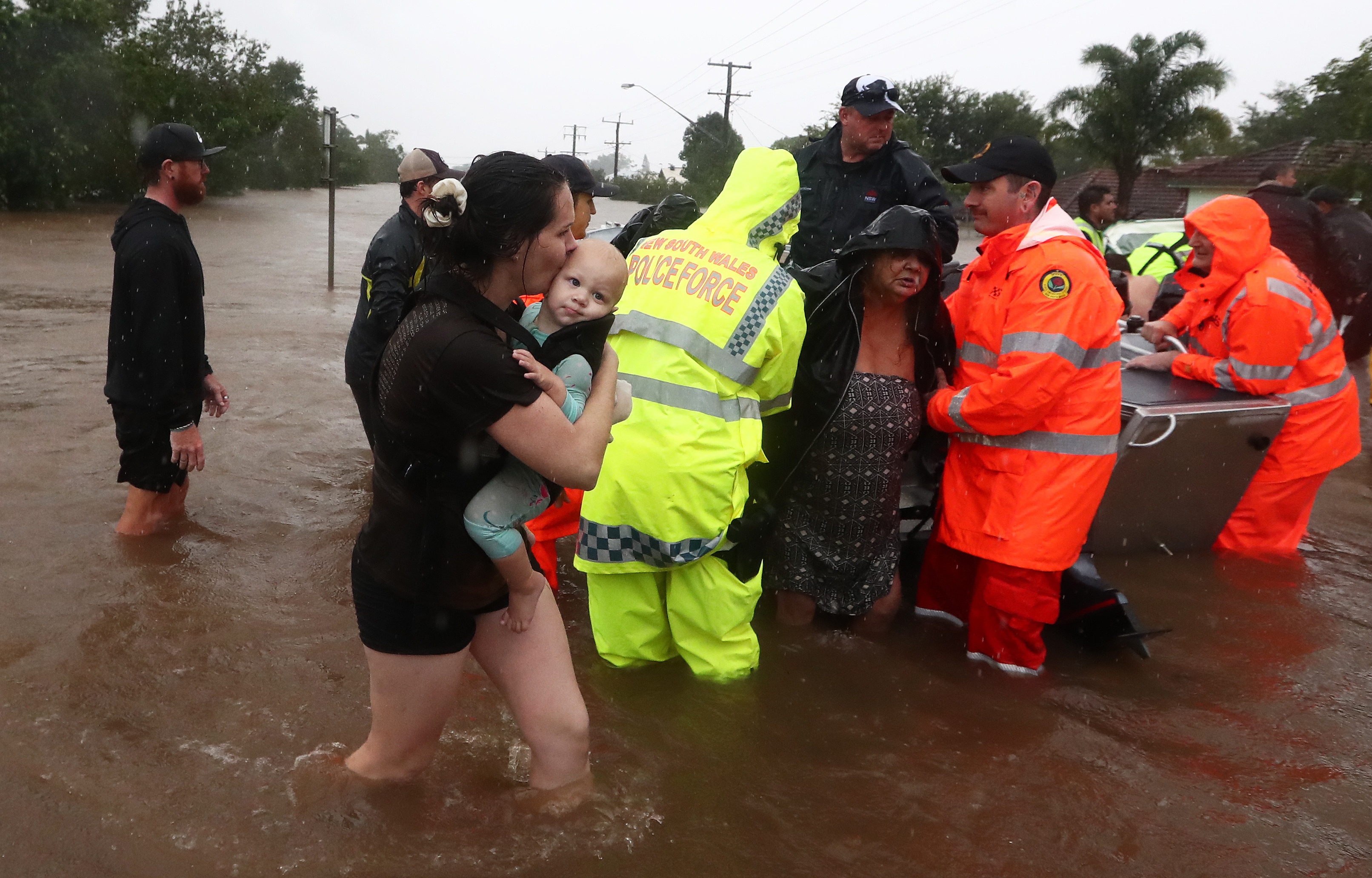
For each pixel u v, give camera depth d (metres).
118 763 2.96
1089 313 3.70
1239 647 4.31
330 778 2.85
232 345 9.62
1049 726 3.58
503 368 2.23
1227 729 3.61
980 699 3.77
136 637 3.77
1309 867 2.83
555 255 2.33
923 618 4.52
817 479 4.02
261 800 2.81
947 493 4.13
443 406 2.27
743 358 3.52
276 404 7.39
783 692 3.74
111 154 36.16
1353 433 5.36
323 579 4.42
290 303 13.08
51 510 5.01
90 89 33.56
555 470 2.30
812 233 5.62
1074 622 4.23
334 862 2.59
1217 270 5.17
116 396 4.57
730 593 3.69
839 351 3.92
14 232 23.44
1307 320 4.98
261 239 24.31
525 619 2.62
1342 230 8.95
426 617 2.51
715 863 2.71
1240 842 2.93
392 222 4.91
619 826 2.81
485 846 2.68
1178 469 4.86
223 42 44.22
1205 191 39.59
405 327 2.35
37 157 31.92
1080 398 3.80
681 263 3.60
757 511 3.79
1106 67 38.94
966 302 4.15
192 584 4.27
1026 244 3.84
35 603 3.99
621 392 2.66
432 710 2.68
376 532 2.52
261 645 3.77
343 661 3.68
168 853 2.59
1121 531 4.99
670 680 3.79
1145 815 3.05
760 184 3.69
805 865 2.73
